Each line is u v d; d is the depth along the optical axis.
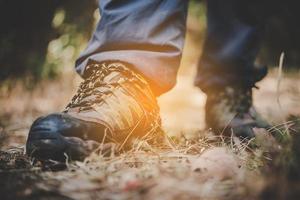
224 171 0.77
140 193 0.71
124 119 0.95
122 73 1.00
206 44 1.27
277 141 0.93
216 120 1.20
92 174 0.80
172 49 1.05
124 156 0.89
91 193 0.72
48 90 2.64
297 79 3.44
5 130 1.44
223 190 0.72
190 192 0.71
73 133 0.88
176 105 2.46
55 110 2.04
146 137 1.00
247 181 0.73
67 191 0.73
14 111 1.93
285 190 0.68
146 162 0.86
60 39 3.31
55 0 2.98
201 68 1.27
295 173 0.74
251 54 1.26
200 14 4.76
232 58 1.23
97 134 0.91
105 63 1.02
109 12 1.04
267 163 0.84
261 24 1.28
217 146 0.99
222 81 1.23
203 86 1.26
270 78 3.58
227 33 1.26
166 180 0.75
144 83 1.01
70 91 2.65
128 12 1.04
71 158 0.87
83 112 0.93
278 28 4.16
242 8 1.26
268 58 4.33
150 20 1.04
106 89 0.96
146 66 1.02
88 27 3.34
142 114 0.99
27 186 0.75
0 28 2.86
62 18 3.29
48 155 0.87
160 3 1.05
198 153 0.95
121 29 1.03
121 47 1.04
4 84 2.54
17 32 2.88
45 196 0.72
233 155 0.88
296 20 4.09
